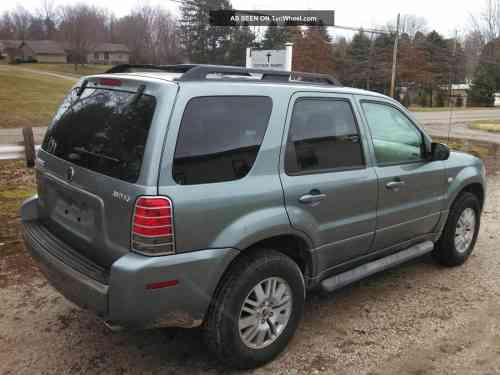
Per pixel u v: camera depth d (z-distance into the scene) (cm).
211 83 294
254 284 304
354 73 6081
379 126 399
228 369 320
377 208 388
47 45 9338
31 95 2822
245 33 6034
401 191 408
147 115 276
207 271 282
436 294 437
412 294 436
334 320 386
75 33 8894
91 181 293
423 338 362
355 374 317
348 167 365
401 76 5672
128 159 276
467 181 482
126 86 300
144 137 271
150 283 264
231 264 302
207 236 281
